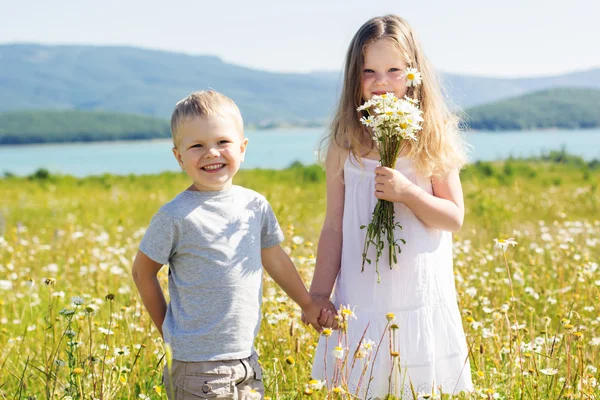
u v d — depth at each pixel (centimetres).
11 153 15175
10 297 543
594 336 387
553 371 305
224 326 262
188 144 269
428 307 306
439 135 317
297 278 299
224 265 265
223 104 273
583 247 639
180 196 273
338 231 327
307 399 296
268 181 2072
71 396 293
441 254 314
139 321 414
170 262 274
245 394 266
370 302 308
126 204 1355
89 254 670
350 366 304
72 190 1977
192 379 260
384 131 294
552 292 487
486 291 477
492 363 362
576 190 1405
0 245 705
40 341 415
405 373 288
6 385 356
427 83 320
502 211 844
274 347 373
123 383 314
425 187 317
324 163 338
